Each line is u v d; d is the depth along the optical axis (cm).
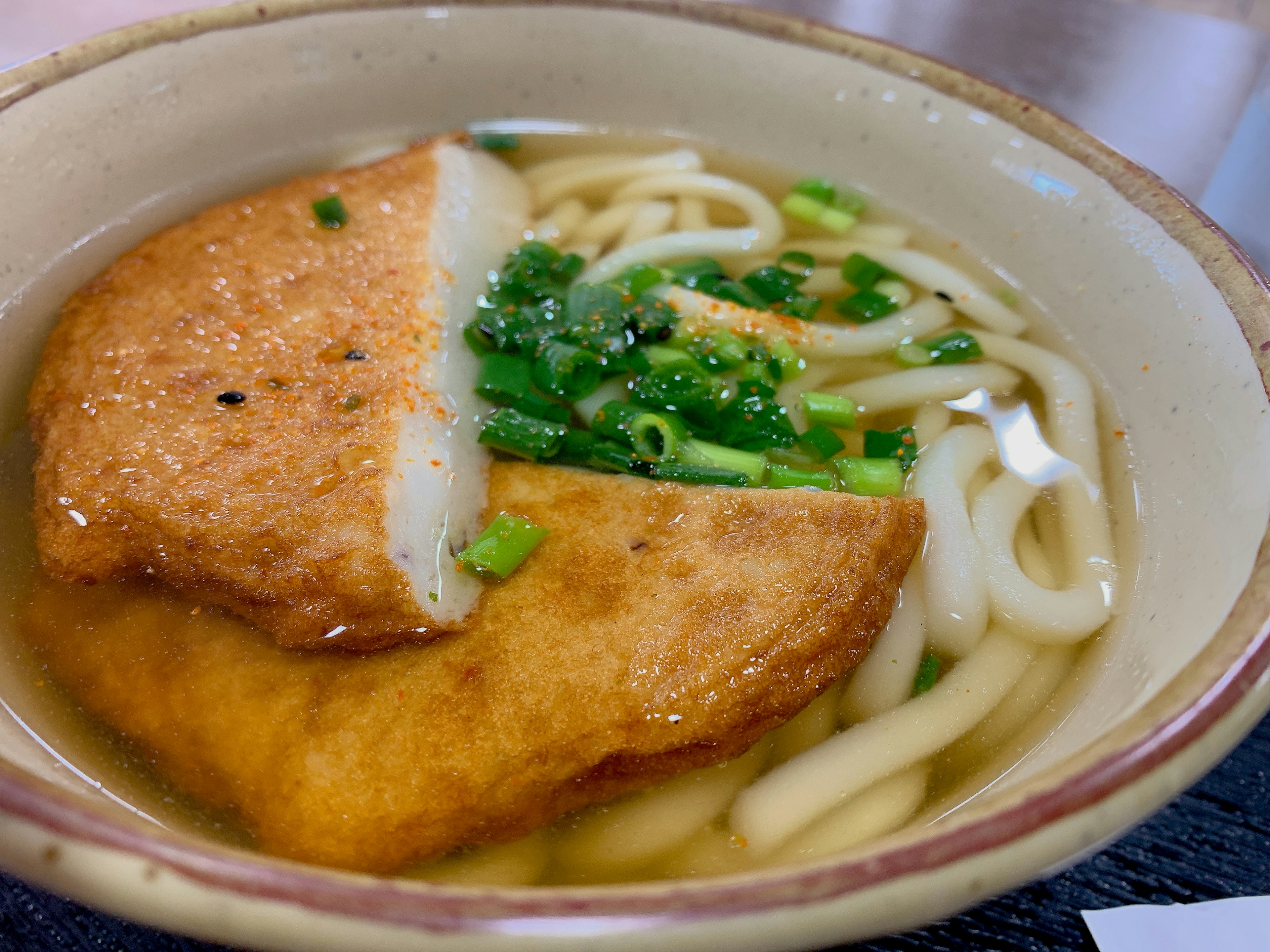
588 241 19
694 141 21
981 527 15
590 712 11
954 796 12
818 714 13
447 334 16
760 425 15
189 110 18
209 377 14
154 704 12
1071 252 17
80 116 16
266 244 16
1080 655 13
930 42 28
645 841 12
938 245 19
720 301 17
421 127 20
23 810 8
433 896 8
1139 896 12
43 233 16
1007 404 16
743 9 19
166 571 12
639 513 14
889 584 13
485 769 11
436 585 13
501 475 15
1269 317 13
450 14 19
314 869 8
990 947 12
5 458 14
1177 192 15
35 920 11
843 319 18
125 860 8
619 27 20
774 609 12
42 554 13
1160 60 27
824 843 12
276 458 13
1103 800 8
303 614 12
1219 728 9
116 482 13
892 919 8
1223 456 13
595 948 7
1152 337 15
